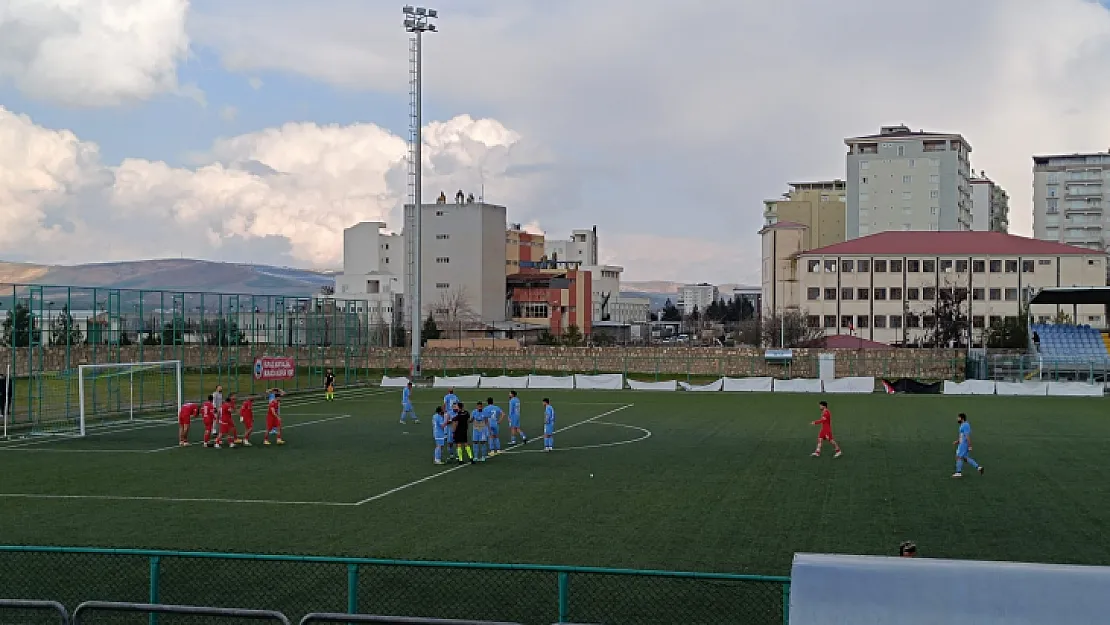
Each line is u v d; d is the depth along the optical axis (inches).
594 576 708.7
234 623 613.3
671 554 781.9
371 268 6333.7
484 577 706.2
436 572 719.7
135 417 2016.5
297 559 513.7
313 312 2898.6
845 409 2201.0
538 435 1669.5
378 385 3046.3
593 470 1246.9
